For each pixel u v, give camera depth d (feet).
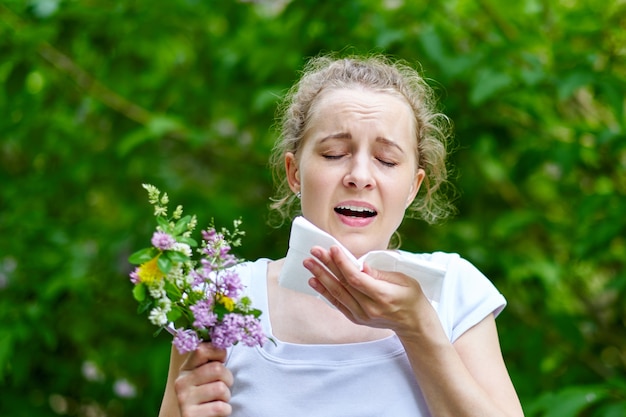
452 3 12.62
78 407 14.01
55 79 13.30
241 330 5.64
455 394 5.90
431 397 6.01
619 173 12.40
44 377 13.80
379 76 6.95
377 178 6.40
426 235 12.97
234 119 13.52
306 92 7.11
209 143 13.09
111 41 13.26
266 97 11.66
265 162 13.16
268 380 6.30
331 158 6.47
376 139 6.40
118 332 14.01
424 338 5.85
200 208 12.88
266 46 12.71
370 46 12.07
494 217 13.28
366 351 6.36
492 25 12.64
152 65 13.88
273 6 13.73
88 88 13.24
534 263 12.42
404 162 6.54
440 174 8.04
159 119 12.16
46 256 13.48
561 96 11.12
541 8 12.73
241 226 12.92
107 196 14.65
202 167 14.08
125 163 13.51
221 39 13.43
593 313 13.23
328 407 6.20
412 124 6.73
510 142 12.48
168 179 13.60
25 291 13.14
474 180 13.16
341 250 5.49
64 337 13.87
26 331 12.55
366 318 5.75
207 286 5.88
